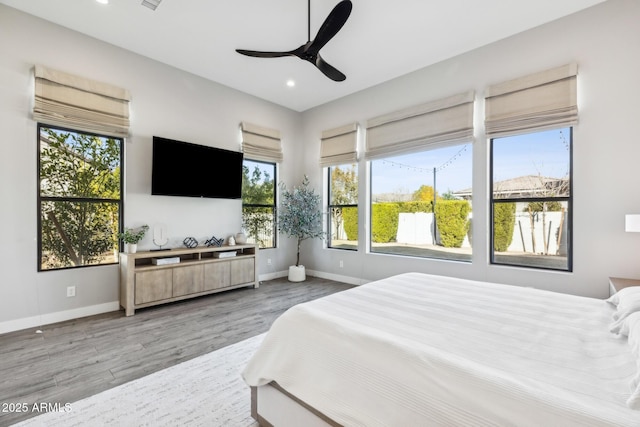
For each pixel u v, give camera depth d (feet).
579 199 9.86
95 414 5.65
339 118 17.11
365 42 11.54
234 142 15.85
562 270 10.44
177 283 12.42
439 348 4.21
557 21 10.19
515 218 11.47
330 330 4.72
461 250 13.10
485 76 11.80
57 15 10.02
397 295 6.83
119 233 12.07
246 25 10.52
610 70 9.32
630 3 9.04
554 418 2.74
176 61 13.06
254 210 17.30
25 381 6.75
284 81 15.01
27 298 9.90
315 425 4.38
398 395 3.54
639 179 8.91
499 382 3.19
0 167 9.46
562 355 4.01
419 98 13.71
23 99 9.84
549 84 10.27
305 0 9.18
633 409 2.80
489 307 6.01
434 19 10.16
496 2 9.34
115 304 11.76
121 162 12.19
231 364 7.61
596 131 9.53
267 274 17.53
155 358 7.88
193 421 5.51
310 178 18.67
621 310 4.96
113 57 11.73
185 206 13.94
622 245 9.16
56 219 10.67
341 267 17.06
